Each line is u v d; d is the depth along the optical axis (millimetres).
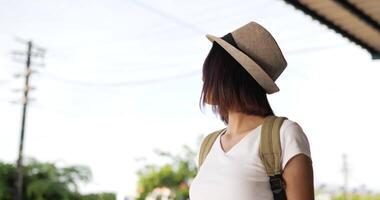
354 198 36281
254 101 1835
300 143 1733
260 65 1881
